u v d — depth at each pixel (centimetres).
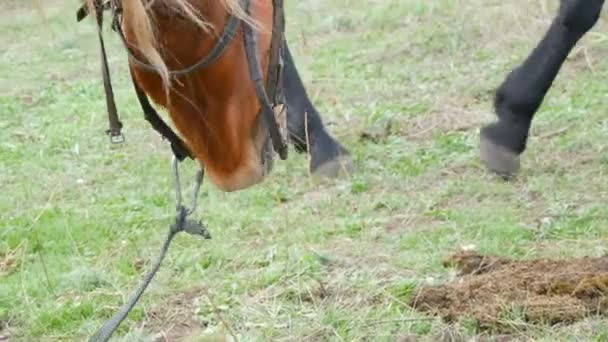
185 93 502
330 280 730
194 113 509
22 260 823
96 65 1577
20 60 1656
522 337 630
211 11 485
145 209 941
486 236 802
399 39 1466
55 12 1747
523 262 730
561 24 864
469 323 648
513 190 902
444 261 751
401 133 1090
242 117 509
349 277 735
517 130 898
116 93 1376
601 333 622
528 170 942
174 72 491
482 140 916
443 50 1395
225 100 503
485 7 1507
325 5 1720
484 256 749
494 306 658
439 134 1070
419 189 932
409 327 655
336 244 811
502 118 903
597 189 891
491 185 909
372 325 660
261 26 503
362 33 1551
